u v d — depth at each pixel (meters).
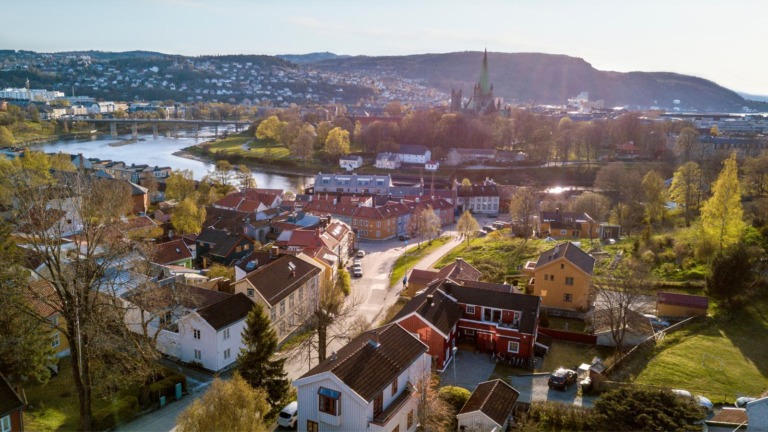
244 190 170.12
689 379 58.06
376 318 82.44
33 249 54.78
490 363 66.00
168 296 65.62
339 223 125.75
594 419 44.69
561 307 81.62
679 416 42.53
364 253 127.31
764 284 78.44
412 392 48.94
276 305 72.25
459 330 70.50
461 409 49.97
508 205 186.25
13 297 46.41
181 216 122.62
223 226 129.75
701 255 90.38
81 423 46.44
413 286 90.81
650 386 51.59
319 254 95.88
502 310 69.38
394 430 46.44
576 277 80.31
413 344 52.88
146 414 53.56
